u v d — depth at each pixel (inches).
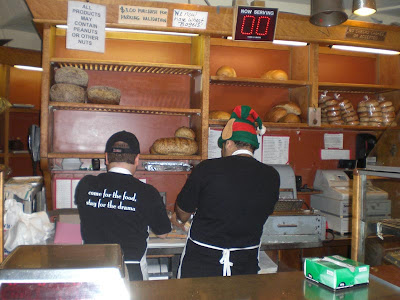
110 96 96.9
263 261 89.5
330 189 112.5
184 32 97.3
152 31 96.2
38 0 85.9
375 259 47.3
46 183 97.7
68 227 77.4
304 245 92.7
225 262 61.8
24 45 154.7
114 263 27.4
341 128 118.6
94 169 103.5
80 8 87.4
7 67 138.9
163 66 99.0
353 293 36.9
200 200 64.2
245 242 63.6
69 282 25.7
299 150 125.6
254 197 62.4
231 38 102.2
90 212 61.9
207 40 100.7
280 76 111.1
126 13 90.7
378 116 120.3
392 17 139.6
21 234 71.7
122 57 112.0
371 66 134.1
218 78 104.5
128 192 62.6
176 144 100.7
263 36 98.7
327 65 130.3
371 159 51.1
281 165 114.9
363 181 49.5
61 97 94.0
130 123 112.1
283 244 91.3
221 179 61.8
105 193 62.2
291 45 116.6
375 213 49.1
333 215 109.6
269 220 90.7
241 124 68.1
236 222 61.8
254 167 64.4
